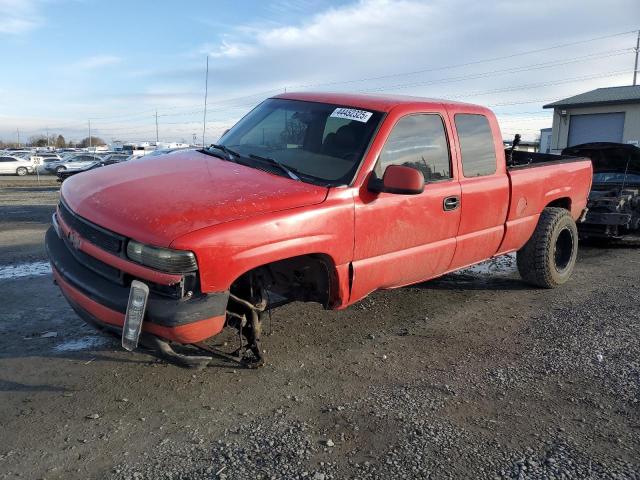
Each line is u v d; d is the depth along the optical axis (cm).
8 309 525
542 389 390
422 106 462
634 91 2992
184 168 405
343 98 466
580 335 495
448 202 468
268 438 319
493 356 448
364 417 346
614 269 774
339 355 443
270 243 340
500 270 743
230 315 367
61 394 364
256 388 381
